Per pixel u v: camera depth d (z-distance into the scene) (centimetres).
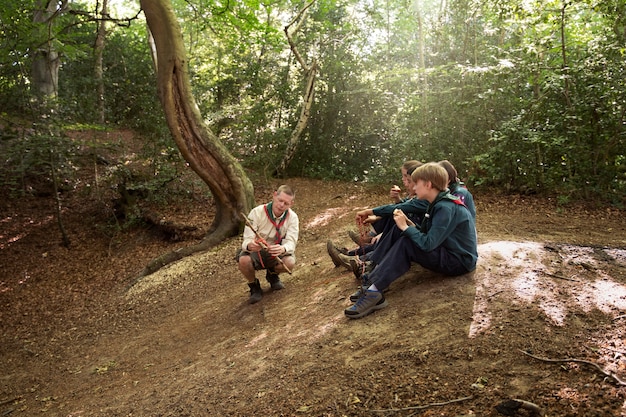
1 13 1052
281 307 502
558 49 872
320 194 1166
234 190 902
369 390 295
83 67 1619
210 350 456
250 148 1298
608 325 310
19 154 1038
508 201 845
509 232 628
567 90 816
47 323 745
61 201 1251
